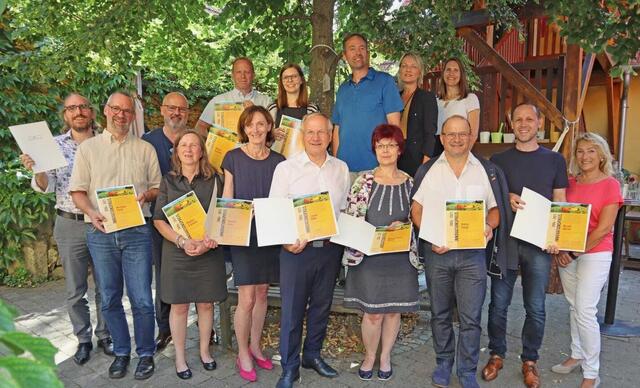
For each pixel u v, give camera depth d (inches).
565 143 200.4
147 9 173.2
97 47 172.4
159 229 117.2
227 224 112.7
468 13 207.5
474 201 104.7
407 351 139.9
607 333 152.7
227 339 138.7
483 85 241.9
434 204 108.7
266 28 195.2
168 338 142.1
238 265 118.0
